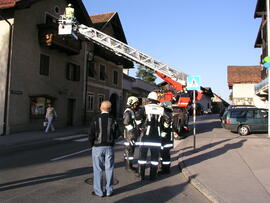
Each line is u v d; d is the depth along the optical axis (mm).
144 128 7078
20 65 17844
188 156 9648
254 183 6520
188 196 5934
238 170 7691
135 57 17750
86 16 23906
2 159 9570
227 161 8781
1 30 17438
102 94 28531
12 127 17234
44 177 7176
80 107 24438
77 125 23938
